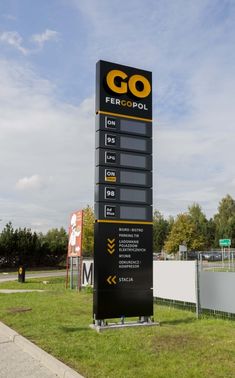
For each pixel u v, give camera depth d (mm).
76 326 10094
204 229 85062
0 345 8781
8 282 27062
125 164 10516
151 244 10539
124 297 10078
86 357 7242
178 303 13172
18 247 50938
